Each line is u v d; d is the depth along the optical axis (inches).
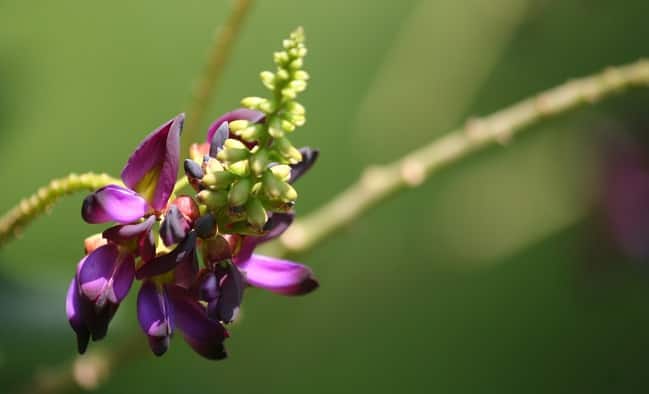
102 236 12.4
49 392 16.0
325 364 28.2
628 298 23.9
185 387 20.8
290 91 11.9
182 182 12.6
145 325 12.3
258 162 11.9
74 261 27.0
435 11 20.7
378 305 27.6
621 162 21.7
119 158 30.8
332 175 33.3
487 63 20.9
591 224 22.0
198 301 12.5
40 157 29.2
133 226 12.2
